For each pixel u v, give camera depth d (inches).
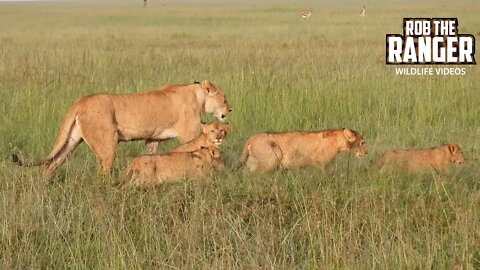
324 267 322.0
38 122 625.0
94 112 479.8
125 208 401.1
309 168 482.9
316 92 709.9
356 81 770.2
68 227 369.1
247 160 490.3
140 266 328.2
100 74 895.1
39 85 767.7
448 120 655.1
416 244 352.8
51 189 445.4
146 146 544.7
